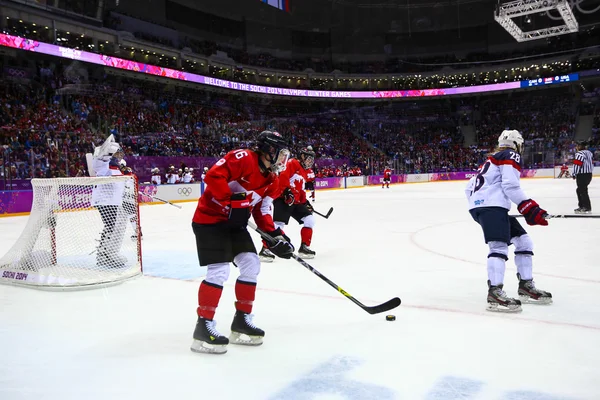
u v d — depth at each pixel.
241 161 2.86
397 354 2.75
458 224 9.61
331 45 43.31
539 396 2.20
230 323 3.44
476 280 4.66
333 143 37.72
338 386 2.35
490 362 2.61
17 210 14.96
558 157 36.00
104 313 3.76
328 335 3.13
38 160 17.31
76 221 5.16
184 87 34.72
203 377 2.51
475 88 42.59
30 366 2.69
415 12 42.97
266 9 39.50
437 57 44.50
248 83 36.59
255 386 2.38
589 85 41.03
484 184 3.77
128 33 29.27
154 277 5.09
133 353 2.89
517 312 3.54
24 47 22.70
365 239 7.76
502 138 3.84
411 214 12.05
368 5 42.00
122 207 5.26
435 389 2.29
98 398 2.28
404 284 4.53
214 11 37.16
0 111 20.42
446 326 3.25
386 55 44.31
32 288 4.61
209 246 2.91
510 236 3.81
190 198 20.55
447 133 42.53
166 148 24.91
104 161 6.45
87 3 27.38
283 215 6.01
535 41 42.31
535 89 42.75
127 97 27.86
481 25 43.47
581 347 2.81
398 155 38.38
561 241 6.91
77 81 25.81
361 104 44.50
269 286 4.55
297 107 42.31
